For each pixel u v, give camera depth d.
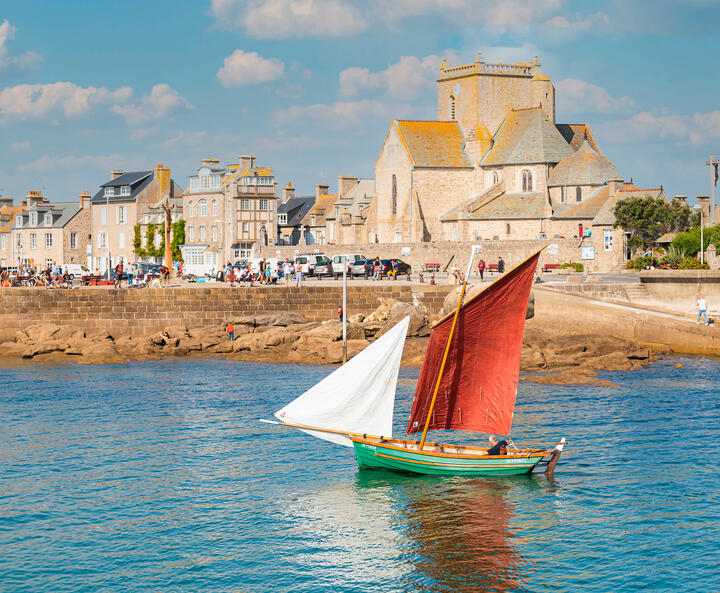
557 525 31.77
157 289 77.19
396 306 73.94
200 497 34.84
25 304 75.00
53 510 33.47
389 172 145.88
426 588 27.25
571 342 66.69
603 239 110.06
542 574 28.00
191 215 153.00
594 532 31.14
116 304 76.50
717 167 98.44
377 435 37.72
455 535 31.05
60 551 29.89
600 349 65.88
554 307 73.31
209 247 149.25
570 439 42.41
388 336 37.38
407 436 43.72
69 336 72.88
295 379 59.28
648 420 45.94
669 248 98.62
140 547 30.19
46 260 168.12
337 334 69.38
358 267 99.50
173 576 28.08
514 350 36.38
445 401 37.25
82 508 33.69
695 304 78.12
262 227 148.25
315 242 176.88
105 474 37.66
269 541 30.70
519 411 48.12
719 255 89.62
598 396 52.03
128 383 57.97
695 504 33.53
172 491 35.53
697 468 37.69
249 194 146.75
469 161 143.62
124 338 72.50
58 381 58.78
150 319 77.12
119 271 87.62
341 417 37.41
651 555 29.23
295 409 37.25
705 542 30.16
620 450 40.47
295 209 187.38
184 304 77.69
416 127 145.50
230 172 152.38
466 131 147.50
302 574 28.22
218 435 43.91
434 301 81.00
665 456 39.47
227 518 32.69
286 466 38.78
